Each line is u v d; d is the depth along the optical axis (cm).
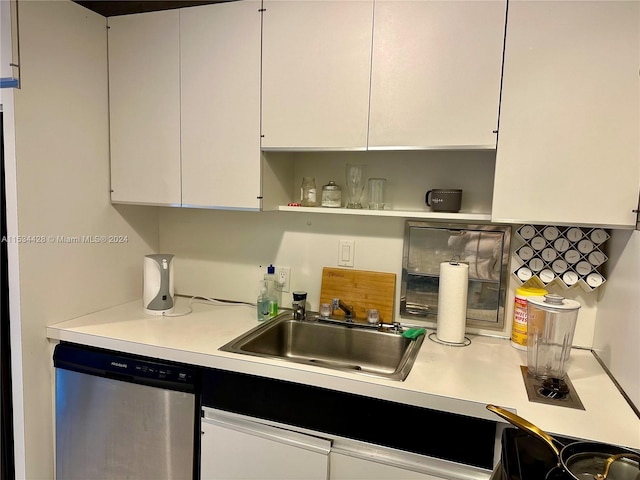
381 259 182
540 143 131
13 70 144
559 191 131
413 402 120
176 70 171
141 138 179
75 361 159
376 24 143
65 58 163
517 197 135
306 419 131
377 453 124
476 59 134
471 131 137
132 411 153
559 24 126
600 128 125
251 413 137
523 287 158
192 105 170
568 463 70
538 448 80
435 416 118
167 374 146
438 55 138
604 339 144
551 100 129
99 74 179
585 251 151
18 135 147
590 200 128
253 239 203
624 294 129
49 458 167
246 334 162
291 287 198
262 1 156
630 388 117
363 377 126
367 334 173
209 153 169
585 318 159
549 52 128
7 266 152
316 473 128
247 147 163
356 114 148
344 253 187
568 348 130
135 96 178
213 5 162
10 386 157
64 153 165
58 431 166
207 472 143
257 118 161
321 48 150
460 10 135
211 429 141
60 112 162
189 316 185
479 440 114
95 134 179
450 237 171
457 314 156
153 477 153
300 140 156
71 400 162
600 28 123
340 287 187
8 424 159
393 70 143
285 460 131
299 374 130
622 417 109
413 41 140
